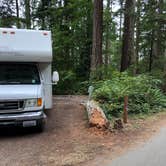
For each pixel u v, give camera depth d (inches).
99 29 732.7
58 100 636.1
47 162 269.9
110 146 314.3
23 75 393.1
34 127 368.5
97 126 369.4
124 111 413.7
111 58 1498.5
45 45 397.7
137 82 557.3
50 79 426.0
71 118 445.7
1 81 378.9
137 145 318.3
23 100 352.2
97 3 729.6
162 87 741.9
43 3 1119.6
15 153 296.7
